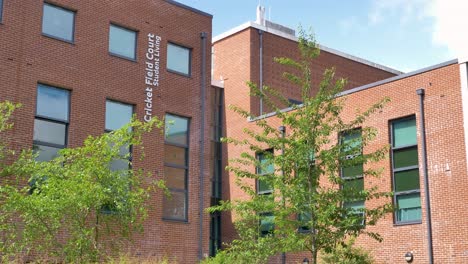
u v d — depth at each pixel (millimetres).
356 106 25828
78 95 23641
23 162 17016
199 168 26641
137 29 25875
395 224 23672
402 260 23203
